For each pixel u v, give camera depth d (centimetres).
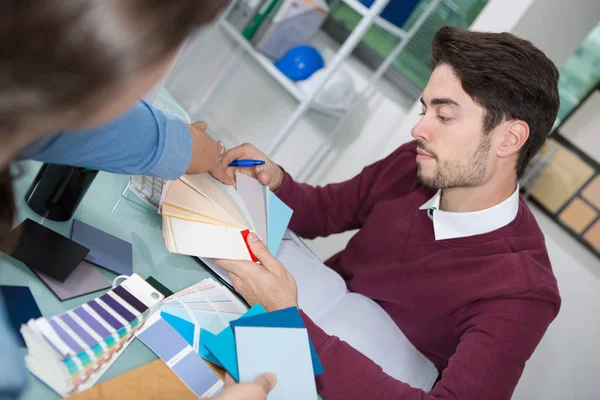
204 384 62
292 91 199
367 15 180
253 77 252
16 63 24
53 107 26
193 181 84
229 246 83
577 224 204
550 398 204
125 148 60
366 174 137
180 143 68
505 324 97
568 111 207
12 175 42
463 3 217
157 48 28
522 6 167
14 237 63
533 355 206
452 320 108
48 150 51
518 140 100
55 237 66
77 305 62
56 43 24
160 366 61
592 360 201
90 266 68
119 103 30
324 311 105
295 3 189
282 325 73
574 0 178
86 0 25
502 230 108
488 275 104
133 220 81
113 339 57
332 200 137
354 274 126
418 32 227
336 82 210
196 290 76
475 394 89
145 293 65
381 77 238
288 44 204
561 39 189
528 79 94
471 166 103
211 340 67
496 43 95
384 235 125
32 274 62
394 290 117
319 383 83
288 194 123
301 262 112
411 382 103
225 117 260
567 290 204
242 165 107
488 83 94
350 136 240
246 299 82
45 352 51
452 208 114
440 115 101
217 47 245
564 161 207
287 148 251
